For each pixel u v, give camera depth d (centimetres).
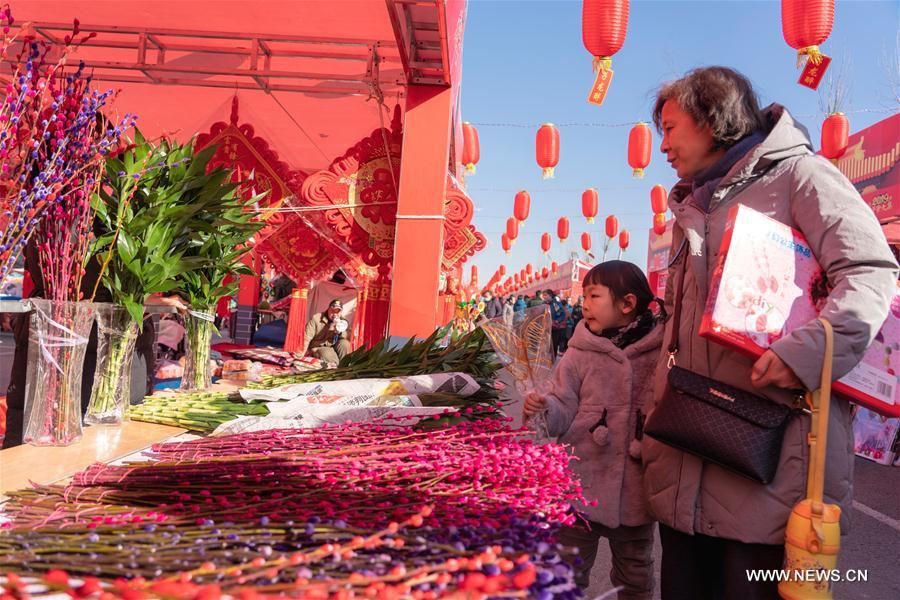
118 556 76
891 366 156
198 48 472
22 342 202
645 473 185
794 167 164
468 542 83
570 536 213
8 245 143
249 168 425
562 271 3212
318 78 443
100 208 182
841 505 155
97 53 491
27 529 90
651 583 217
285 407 200
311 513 97
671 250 195
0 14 147
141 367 217
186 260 197
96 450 160
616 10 491
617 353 210
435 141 378
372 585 67
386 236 403
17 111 141
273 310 846
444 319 810
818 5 444
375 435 164
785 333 152
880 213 892
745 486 158
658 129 195
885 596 328
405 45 345
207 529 87
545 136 1006
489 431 167
